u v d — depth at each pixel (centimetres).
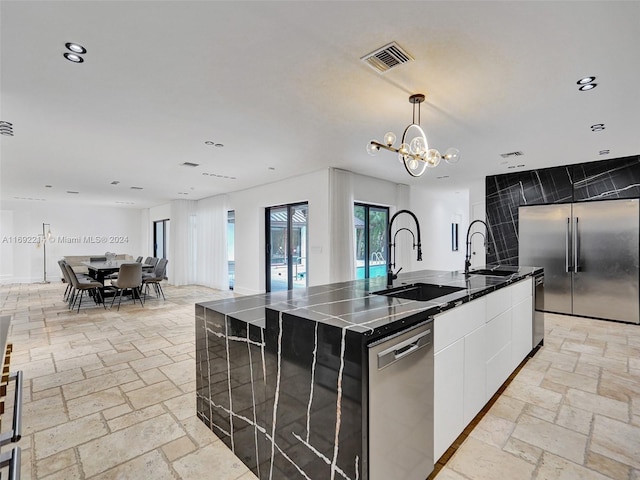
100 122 314
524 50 200
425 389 161
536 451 189
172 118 305
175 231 902
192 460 185
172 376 295
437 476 170
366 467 127
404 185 682
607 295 471
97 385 277
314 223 554
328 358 137
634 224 450
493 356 239
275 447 163
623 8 163
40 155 431
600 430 208
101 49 195
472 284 250
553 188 519
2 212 923
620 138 370
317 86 246
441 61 213
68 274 586
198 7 160
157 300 670
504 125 329
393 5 161
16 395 136
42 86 241
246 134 353
